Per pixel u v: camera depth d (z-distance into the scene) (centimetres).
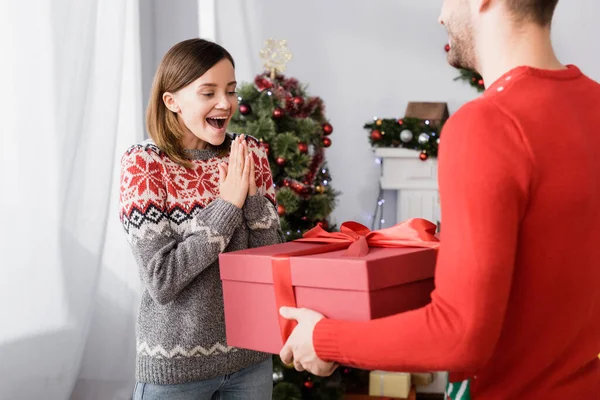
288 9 372
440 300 78
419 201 358
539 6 84
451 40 93
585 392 86
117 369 286
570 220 79
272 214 160
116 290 285
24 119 213
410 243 109
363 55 374
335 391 291
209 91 155
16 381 214
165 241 150
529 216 79
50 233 222
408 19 371
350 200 381
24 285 215
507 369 86
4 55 208
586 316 85
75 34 228
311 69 375
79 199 238
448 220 78
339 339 86
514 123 79
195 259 146
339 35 373
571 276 82
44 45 218
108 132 250
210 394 159
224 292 119
